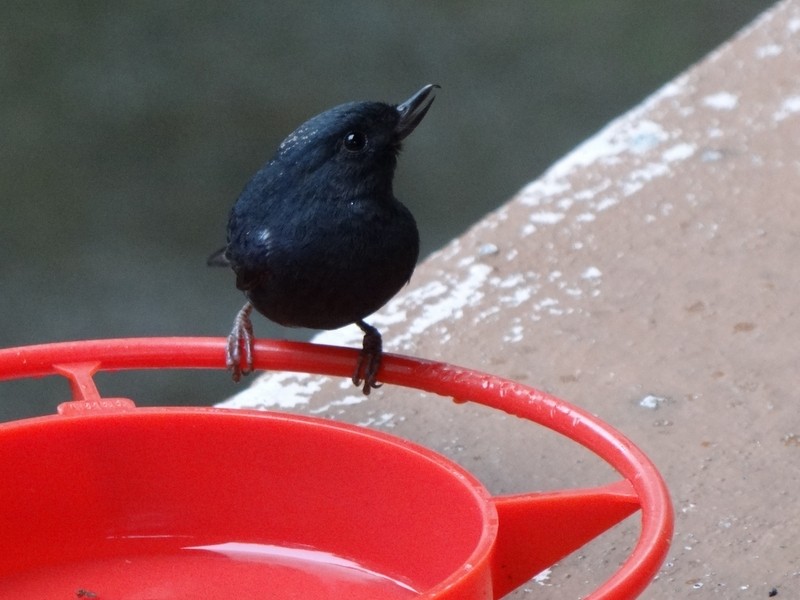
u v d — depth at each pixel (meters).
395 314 9.21
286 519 6.03
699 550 6.77
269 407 8.27
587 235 10.07
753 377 8.29
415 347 8.83
